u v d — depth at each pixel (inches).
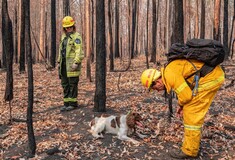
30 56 200.2
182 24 314.3
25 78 592.1
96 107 300.2
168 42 958.4
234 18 742.5
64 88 314.3
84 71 683.4
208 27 1680.6
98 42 291.3
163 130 251.0
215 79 189.8
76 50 299.1
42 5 1141.7
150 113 298.7
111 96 378.6
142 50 1669.5
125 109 313.0
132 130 238.8
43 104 353.7
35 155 211.3
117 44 1071.0
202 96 189.0
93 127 246.7
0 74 681.6
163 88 202.4
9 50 350.6
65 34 307.9
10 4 1202.0
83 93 412.2
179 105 198.2
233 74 555.5
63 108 313.1
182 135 240.5
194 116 193.2
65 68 310.2
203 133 239.9
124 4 1478.8
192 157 204.1
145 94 386.0
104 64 296.8
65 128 262.8
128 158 206.4
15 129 264.2
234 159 205.6
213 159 205.3
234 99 368.5
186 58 190.1
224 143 229.5
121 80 521.3
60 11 1386.6
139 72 623.8
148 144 225.1
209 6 1459.2
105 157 207.9
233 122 278.4
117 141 230.4
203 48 185.9
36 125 272.7
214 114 301.7
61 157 209.8
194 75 189.8
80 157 209.0
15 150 226.1
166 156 208.4
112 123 239.9
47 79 574.9
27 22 198.4
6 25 333.7
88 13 550.6
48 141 233.6
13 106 345.7
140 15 1540.4
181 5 313.3
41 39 1133.7
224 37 755.4
